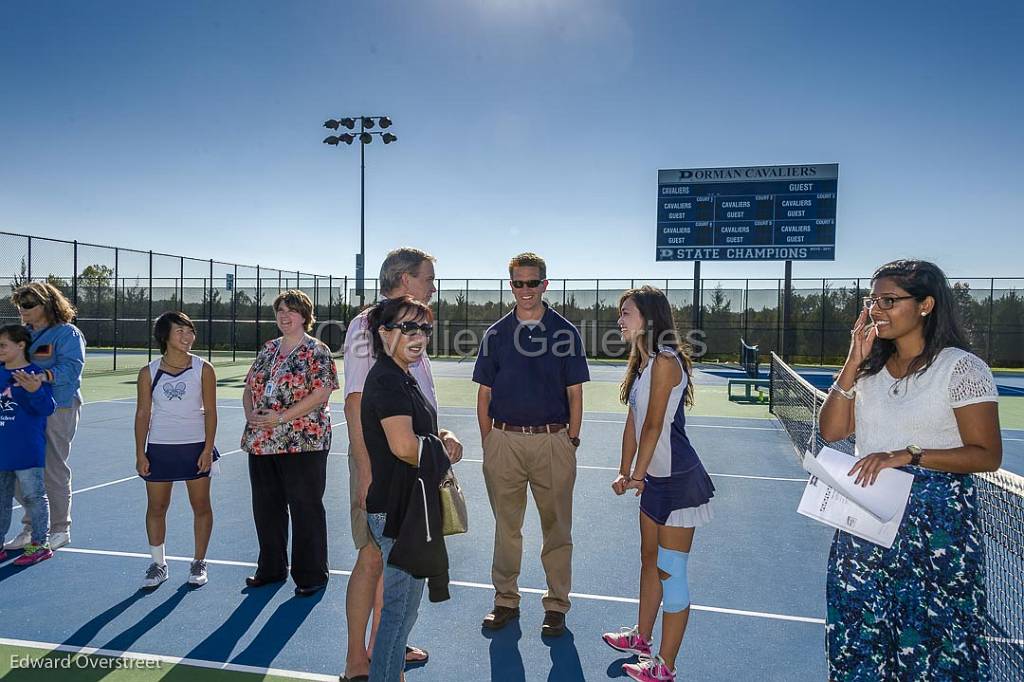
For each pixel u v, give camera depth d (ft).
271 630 11.60
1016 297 81.92
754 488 22.74
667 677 9.76
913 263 7.19
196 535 13.66
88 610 12.35
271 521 13.51
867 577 7.27
